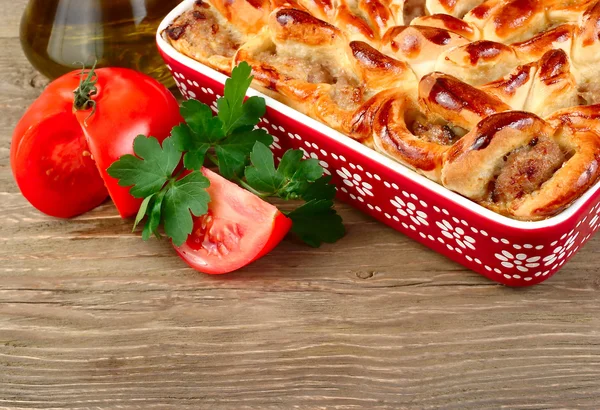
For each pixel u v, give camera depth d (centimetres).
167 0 74
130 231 69
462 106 60
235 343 63
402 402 61
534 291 64
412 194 61
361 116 62
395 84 63
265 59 67
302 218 65
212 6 69
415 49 64
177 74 69
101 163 67
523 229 58
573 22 64
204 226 66
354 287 65
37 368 64
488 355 62
